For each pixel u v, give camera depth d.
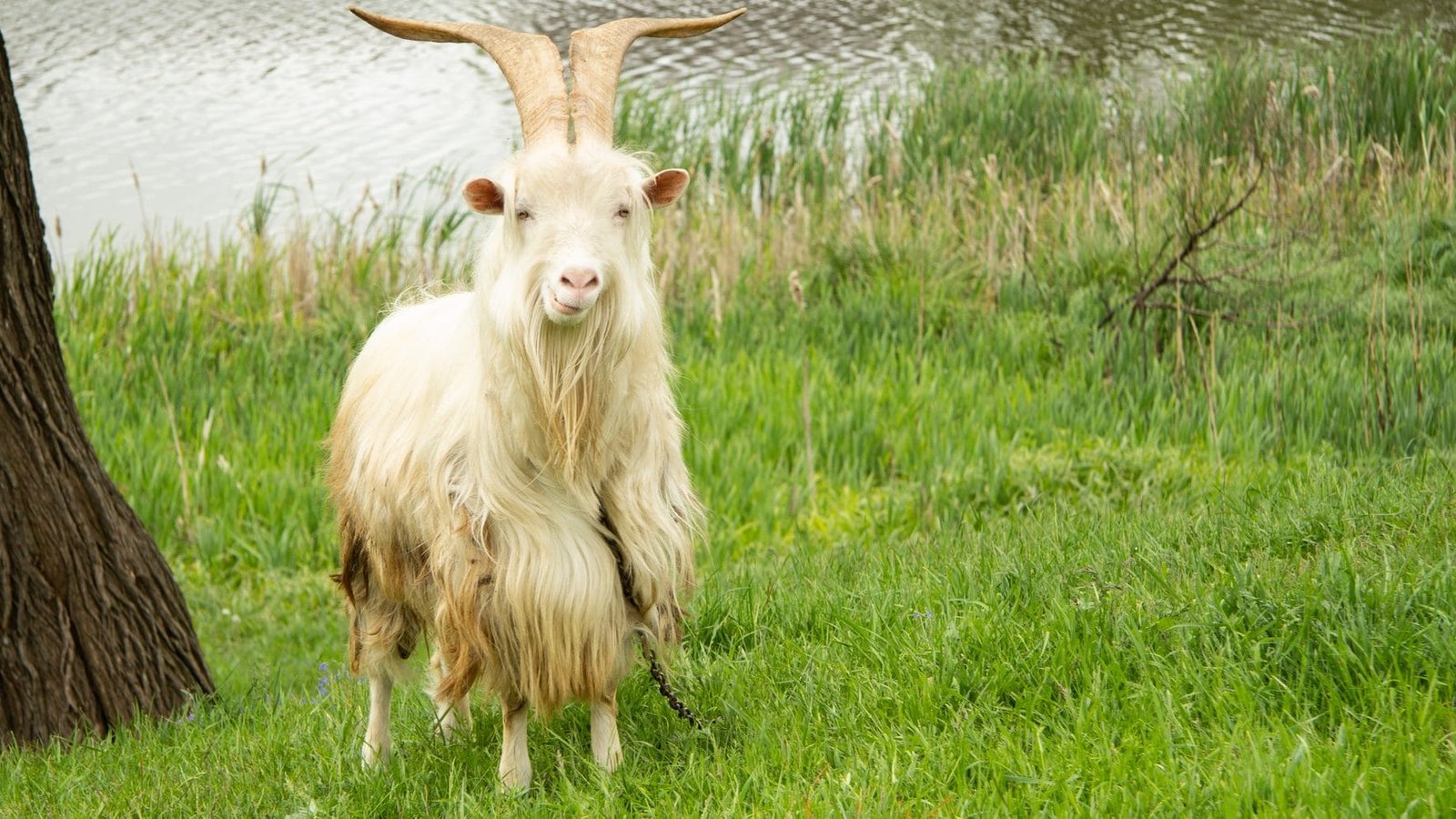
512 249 4.07
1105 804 3.45
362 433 4.84
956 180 13.46
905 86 18.89
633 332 4.11
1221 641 4.28
